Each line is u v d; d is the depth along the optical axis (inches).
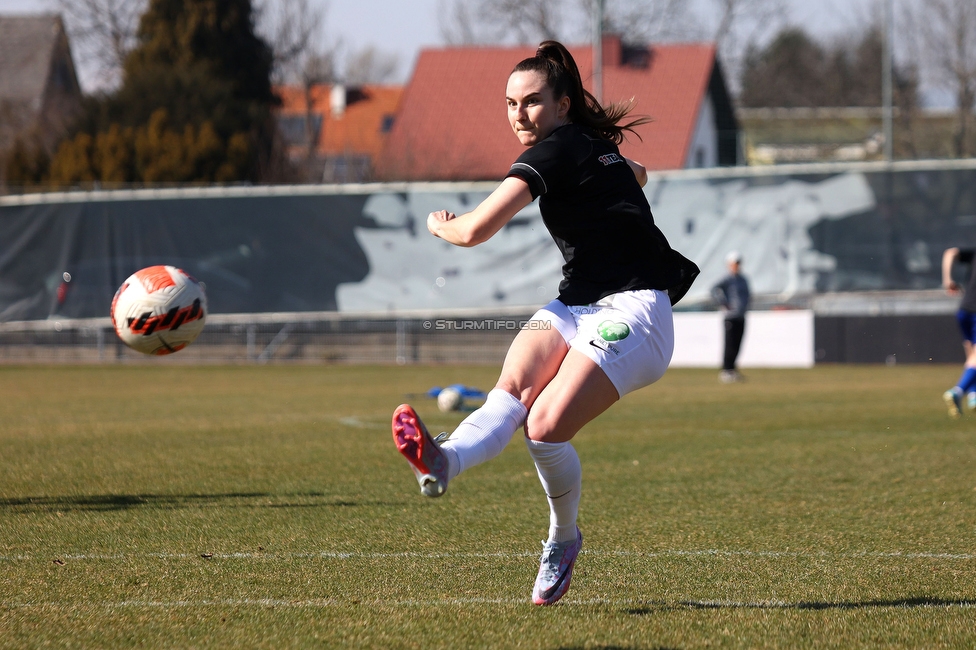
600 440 1384.1
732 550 728.3
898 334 2837.1
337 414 1737.2
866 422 1601.9
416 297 2876.5
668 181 2854.3
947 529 799.1
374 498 935.7
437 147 5211.6
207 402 1964.8
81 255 2903.5
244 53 5334.6
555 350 541.3
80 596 598.5
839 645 512.4
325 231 2881.4
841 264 2785.4
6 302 2923.2
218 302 2906.0
